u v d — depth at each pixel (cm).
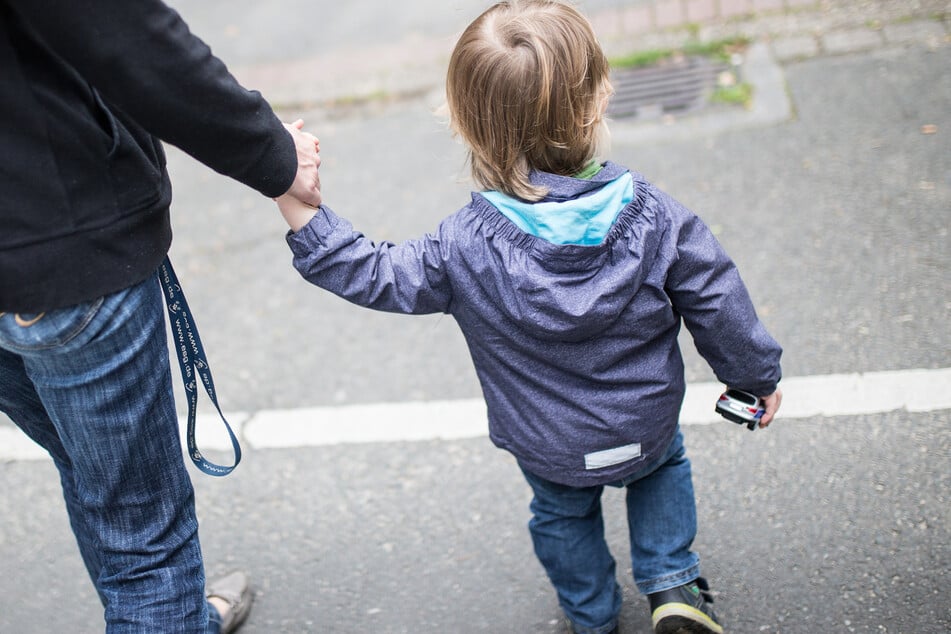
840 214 373
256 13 612
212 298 382
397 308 182
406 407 320
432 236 183
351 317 365
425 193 428
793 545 252
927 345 309
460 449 300
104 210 151
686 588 204
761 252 361
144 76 140
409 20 579
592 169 182
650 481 210
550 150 177
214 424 322
